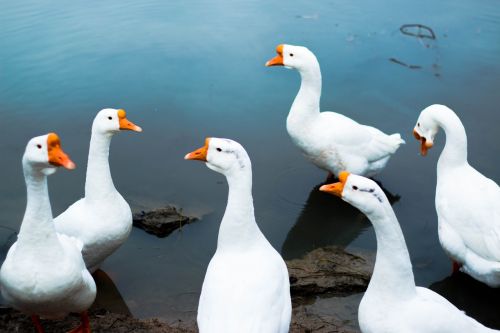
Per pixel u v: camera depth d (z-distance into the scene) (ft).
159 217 12.19
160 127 14.06
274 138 13.94
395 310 9.00
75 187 12.78
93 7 19.15
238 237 9.47
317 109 12.80
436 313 8.88
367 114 14.34
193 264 11.61
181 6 19.38
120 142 13.78
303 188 13.07
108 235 10.72
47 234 9.37
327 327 10.45
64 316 10.12
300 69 12.66
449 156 11.36
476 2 19.62
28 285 9.40
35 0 19.48
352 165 12.80
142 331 10.16
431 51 16.63
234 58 16.31
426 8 19.22
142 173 13.14
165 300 10.99
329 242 12.28
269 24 18.10
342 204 12.86
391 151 12.96
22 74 15.40
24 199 12.44
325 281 11.11
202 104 14.62
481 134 13.69
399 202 12.70
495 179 12.67
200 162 13.46
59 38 17.08
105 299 10.99
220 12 18.95
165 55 16.43
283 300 9.10
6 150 13.34
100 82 15.24
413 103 14.60
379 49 16.79
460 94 14.80
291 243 12.19
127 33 17.51
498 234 10.57
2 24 17.72
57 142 9.22
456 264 11.32
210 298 8.96
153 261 11.65
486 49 16.75
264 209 12.69
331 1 19.71
